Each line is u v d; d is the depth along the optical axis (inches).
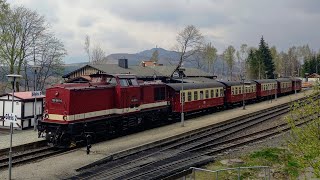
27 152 848.9
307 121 533.6
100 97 999.0
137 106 1130.0
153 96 1230.9
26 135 1024.9
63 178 656.4
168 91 1365.7
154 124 1275.8
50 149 903.1
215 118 1456.7
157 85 1259.8
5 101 1160.2
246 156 853.2
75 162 763.4
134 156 812.6
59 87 913.5
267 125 1299.2
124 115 1072.8
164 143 970.1
